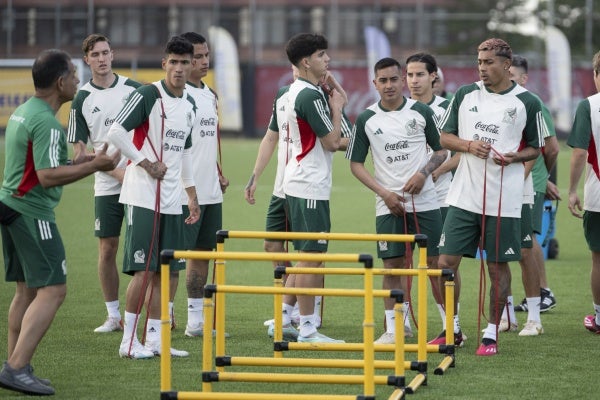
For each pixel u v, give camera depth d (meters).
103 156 22.27
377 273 23.75
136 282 26.44
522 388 23.23
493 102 27.48
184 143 27.38
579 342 28.78
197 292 29.83
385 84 29.14
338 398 20.39
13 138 22.34
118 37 149.00
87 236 53.72
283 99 31.14
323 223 28.50
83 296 36.56
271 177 87.31
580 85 130.50
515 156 27.06
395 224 29.28
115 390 23.02
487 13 152.62
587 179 29.92
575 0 154.62
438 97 32.47
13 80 115.44
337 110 28.41
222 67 131.50
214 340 29.14
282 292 20.81
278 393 22.48
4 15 140.75
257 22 151.62
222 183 31.25
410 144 29.22
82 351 27.39
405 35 149.75
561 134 127.19
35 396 22.42
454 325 28.03
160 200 26.62
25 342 22.39
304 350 25.81
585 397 22.45
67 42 142.62
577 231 57.38
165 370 20.94
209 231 30.58
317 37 28.33
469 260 46.88
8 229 22.72
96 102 30.80
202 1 150.50
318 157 28.38
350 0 150.75
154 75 131.50
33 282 22.55
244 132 134.38
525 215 29.44
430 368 25.44
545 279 34.12
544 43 151.75
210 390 21.88
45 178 21.95
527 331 29.89
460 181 27.81
